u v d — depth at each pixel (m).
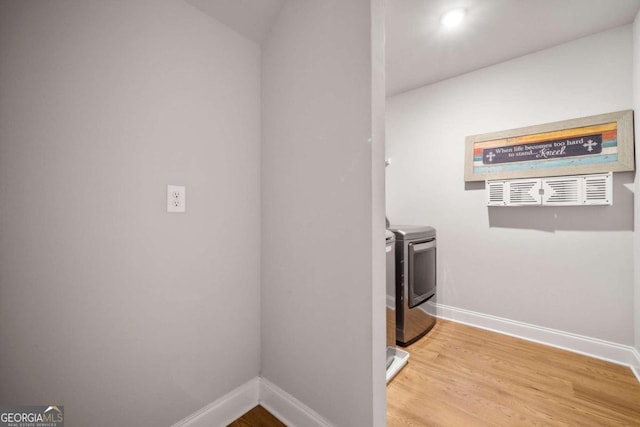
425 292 2.18
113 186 0.96
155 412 1.07
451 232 2.43
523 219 2.08
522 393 1.45
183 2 1.14
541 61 1.99
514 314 2.12
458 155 2.38
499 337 2.10
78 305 0.89
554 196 1.90
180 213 1.14
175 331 1.13
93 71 0.91
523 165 2.03
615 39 1.74
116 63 0.96
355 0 1.03
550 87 1.96
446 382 1.55
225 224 1.30
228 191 1.31
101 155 0.93
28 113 0.79
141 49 1.02
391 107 2.79
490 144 2.18
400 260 1.95
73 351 0.88
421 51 2.00
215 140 1.26
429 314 2.22
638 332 1.63
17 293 0.79
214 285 1.26
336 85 1.10
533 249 2.04
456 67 2.23
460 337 2.10
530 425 1.24
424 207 2.58
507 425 1.24
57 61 0.84
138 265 1.02
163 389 1.10
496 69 2.18
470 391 1.47
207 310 1.24
